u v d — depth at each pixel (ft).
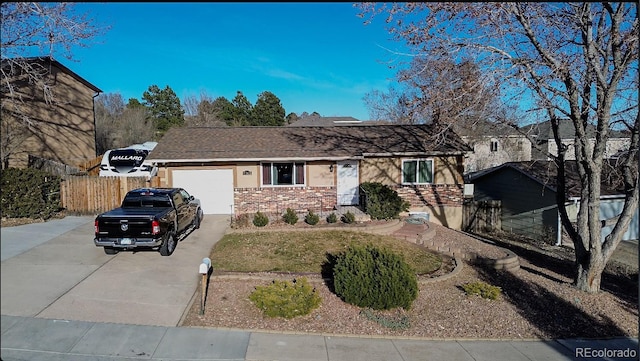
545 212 60.03
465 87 31.09
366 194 50.62
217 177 53.67
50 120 67.92
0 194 42.60
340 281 26.32
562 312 28.22
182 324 22.36
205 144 56.70
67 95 71.77
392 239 42.78
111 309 23.47
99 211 49.65
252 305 25.36
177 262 32.35
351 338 22.13
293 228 43.19
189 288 27.25
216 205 53.83
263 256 35.09
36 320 21.62
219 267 31.96
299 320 23.88
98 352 18.94
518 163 67.92
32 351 18.69
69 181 49.03
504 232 66.80
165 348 19.70
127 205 36.01
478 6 29.32
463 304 27.86
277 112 216.74
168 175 52.95
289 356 19.70
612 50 30.17
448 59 32.04
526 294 31.01
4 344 19.10
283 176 55.11
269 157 52.70
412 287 25.98
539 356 21.57
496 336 23.70
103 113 146.51
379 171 57.31
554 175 58.70
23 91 62.49
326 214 50.31
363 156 54.54
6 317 21.75
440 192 58.03
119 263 31.22
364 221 47.52
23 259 31.01
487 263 37.47
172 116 197.26
